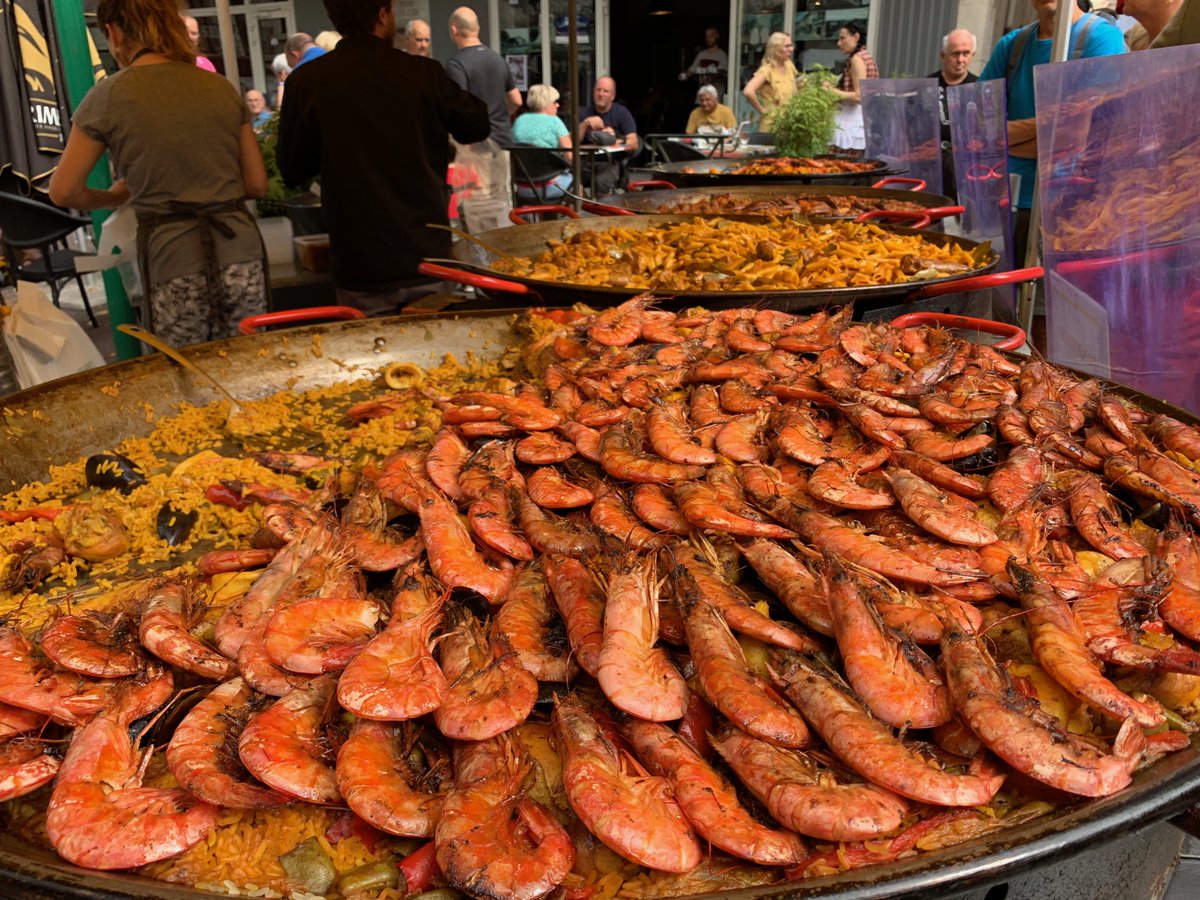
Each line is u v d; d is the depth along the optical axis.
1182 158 2.97
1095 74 3.13
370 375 3.11
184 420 2.72
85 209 4.36
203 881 1.27
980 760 1.31
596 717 1.44
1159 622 1.61
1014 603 1.64
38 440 2.44
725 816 1.22
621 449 2.11
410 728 1.40
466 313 3.30
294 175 4.70
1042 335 5.17
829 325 2.89
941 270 3.47
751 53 13.20
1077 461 2.12
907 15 11.82
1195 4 3.61
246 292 4.36
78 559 2.05
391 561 1.78
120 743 1.40
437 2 13.51
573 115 5.57
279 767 1.29
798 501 1.91
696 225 4.17
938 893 1.06
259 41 14.16
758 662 1.54
